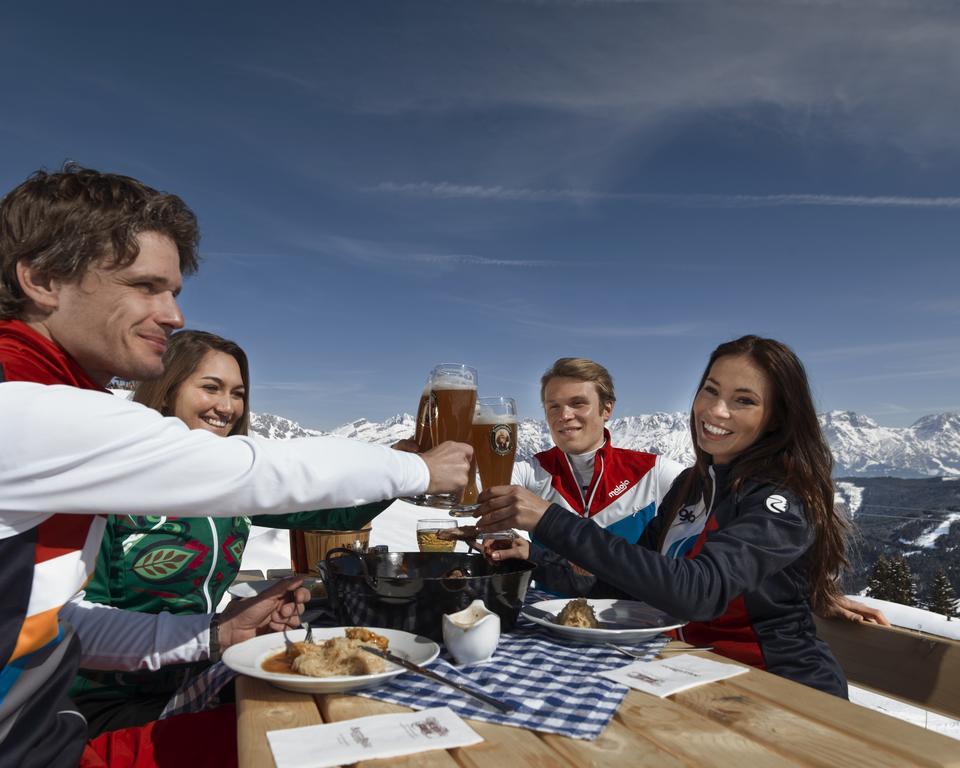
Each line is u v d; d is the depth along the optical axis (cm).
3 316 132
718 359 233
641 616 199
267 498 129
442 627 163
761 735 115
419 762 103
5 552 117
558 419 417
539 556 262
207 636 169
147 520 216
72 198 130
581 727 117
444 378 179
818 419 216
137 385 260
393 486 148
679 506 250
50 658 129
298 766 100
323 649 143
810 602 209
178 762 147
